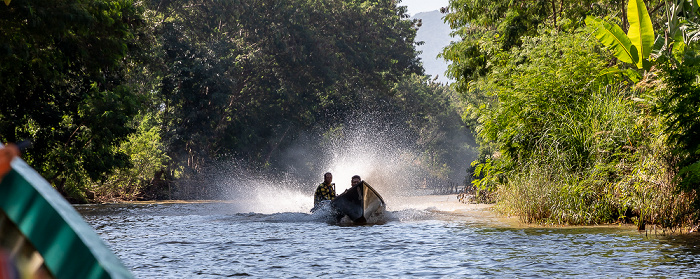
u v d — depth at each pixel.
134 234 39.84
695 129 35.31
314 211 51.94
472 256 27.98
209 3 159.25
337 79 175.25
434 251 29.80
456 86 87.75
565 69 50.41
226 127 169.62
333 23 173.50
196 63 145.50
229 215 57.22
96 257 2.99
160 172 143.62
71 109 85.50
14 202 3.19
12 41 65.06
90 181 113.00
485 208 60.00
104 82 88.56
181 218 55.22
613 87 49.94
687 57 38.00
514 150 51.84
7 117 78.88
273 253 29.86
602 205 42.03
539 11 76.81
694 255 26.83
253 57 156.38
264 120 182.75
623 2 65.25
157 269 25.36
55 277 3.02
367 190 47.38
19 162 3.34
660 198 37.31
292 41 163.88
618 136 43.06
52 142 84.50
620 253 27.94
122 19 86.31
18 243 3.13
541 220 43.25
